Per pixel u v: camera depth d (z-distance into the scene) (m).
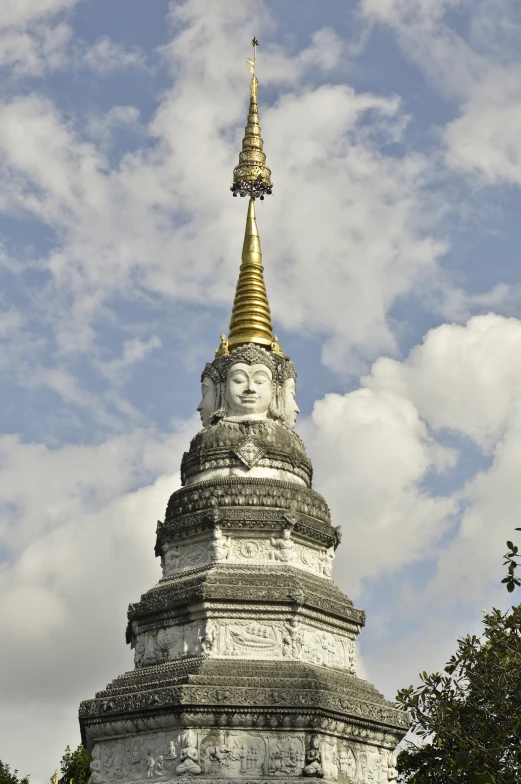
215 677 51.59
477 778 52.47
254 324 65.00
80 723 54.03
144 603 56.75
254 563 56.53
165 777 50.19
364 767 52.72
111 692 54.19
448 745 64.50
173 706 50.59
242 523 57.09
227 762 49.94
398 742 54.88
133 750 52.09
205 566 56.75
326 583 58.28
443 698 64.06
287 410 62.97
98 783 52.44
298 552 57.97
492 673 61.72
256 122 70.62
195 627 54.62
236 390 61.75
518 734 59.41
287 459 60.59
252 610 54.22
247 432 60.78
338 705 51.47
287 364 63.84
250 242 67.56
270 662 52.84
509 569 42.16
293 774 49.81
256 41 72.81
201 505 58.41
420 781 65.94
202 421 63.44
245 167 69.06
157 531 59.91
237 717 50.41
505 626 64.81
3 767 78.75
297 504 58.50
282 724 50.41
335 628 56.66
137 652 56.59
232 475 59.53
